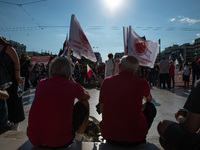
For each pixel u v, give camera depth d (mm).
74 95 1625
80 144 1813
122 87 1707
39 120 1545
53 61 1748
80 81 10219
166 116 3742
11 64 2594
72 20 2982
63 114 1560
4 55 2461
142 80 1745
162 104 4859
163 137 1606
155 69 10047
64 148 1654
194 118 1272
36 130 1560
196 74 8203
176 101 5266
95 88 9344
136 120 1689
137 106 1695
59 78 1674
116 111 1698
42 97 1550
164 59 8719
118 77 1795
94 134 2344
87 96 1760
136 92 1681
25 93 6957
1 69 2066
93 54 3334
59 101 1539
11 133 2473
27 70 6914
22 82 2801
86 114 1842
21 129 2975
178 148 1411
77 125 1776
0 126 2244
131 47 3385
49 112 1527
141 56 3494
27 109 4418
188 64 9125
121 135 1706
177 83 9484
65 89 1587
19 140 1886
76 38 3029
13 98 2779
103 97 1856
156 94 6652
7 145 1762
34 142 1599
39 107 1545
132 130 1689
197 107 1247
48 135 1557
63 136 1595
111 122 1729
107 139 1802
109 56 7090
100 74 10008
